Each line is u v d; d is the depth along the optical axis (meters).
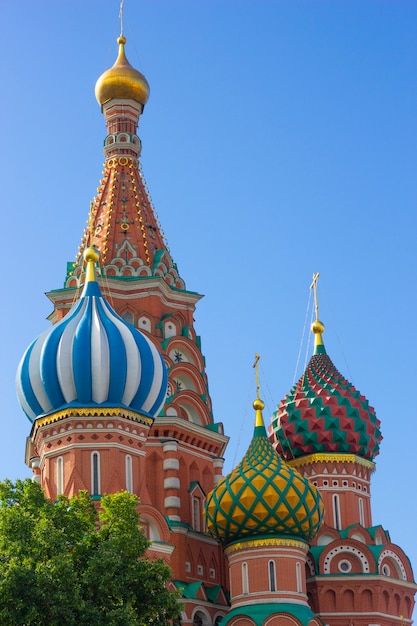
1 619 66.69
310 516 90.50
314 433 104.69
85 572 69.38
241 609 88.38
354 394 107.38
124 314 102.12
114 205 107.19
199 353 104.75
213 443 101.44
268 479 89.94
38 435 90.06
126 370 88.44
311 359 110.62
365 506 105.38
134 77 112.31
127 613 67.81
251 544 89.75
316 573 99.06
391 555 101.50
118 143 110.62
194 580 95.38
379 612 98.56
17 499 74.06
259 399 95.62
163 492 96.25
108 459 87.19
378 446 108.06
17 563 68.06
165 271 104.94
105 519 73.06
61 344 89.00
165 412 98.69
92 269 93.94
